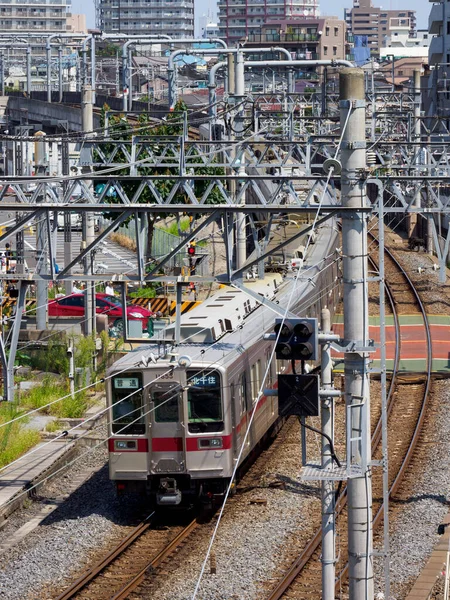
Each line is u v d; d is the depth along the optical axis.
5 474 63.84
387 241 170.50
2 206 50.25
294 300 74.25
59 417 78.94
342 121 39.53
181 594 44.66
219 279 54.22
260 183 122.31
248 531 53.47
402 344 103.00
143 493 59.28
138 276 54.94
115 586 46.50
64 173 97.88
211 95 113.94
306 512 56.12
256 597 44.06
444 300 123.62
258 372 65.69
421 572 45.72
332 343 37.72
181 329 61.97
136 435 57.59
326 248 97.88
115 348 93.69
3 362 57.12
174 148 105.25
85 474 66.75
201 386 57.19
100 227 141.38
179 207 50.78
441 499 57.62
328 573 37.53
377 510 56.81
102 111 115.25
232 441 58.06
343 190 39.59
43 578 47.56
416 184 121.00
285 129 130.25
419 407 80.38
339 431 72.50
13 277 55.78
